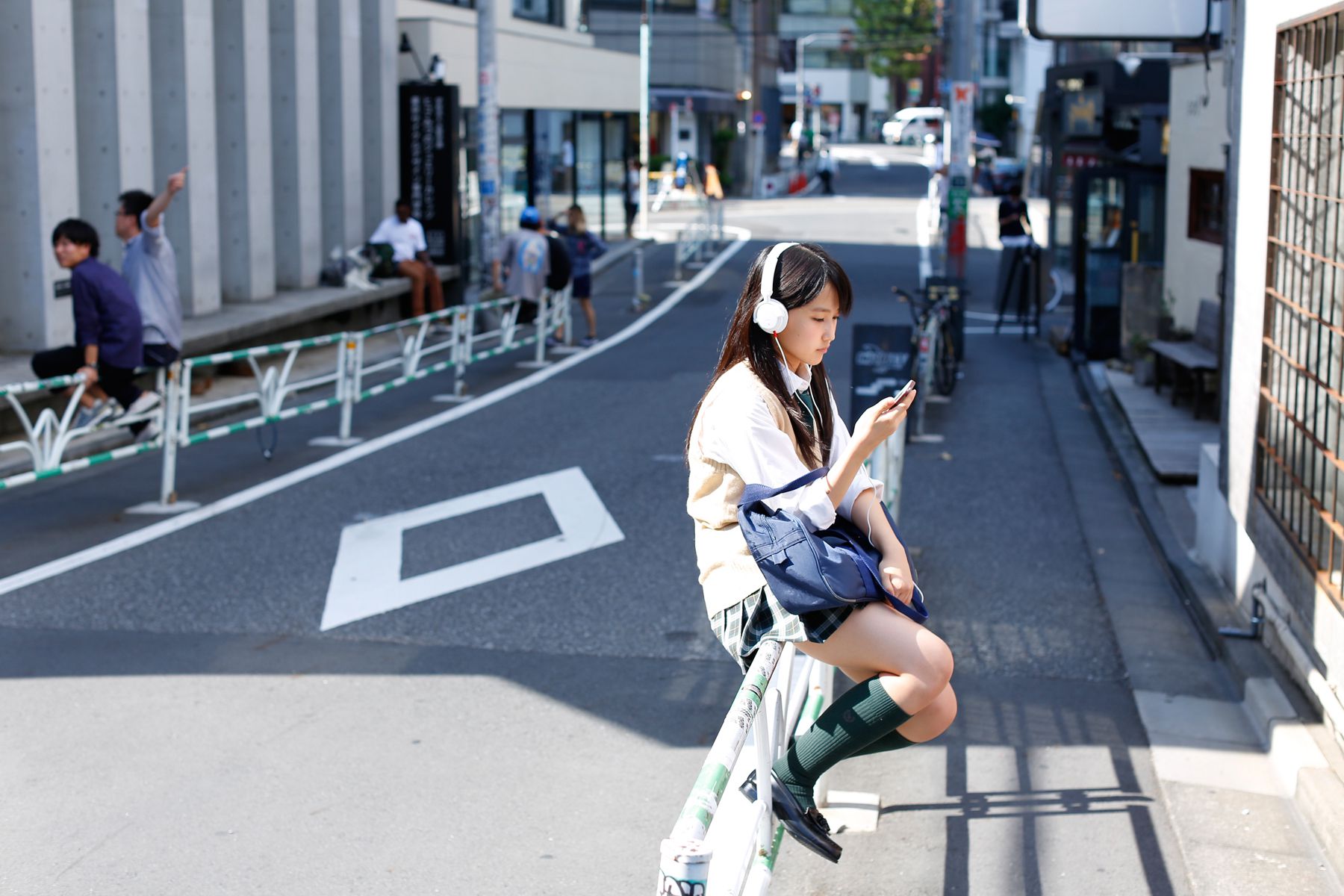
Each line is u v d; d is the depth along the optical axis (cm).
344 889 422
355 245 1931
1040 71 7125
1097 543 865
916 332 1336
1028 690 609
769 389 301
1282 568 576
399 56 2114
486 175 2053
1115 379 1474
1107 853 451
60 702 571
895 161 8275
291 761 517
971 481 1043
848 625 306
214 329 1446
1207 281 1426
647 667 627
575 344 1795
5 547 811
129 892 417
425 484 991
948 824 473
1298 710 541
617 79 3256
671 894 210
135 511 902
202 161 1543
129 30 1386
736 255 3086
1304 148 561
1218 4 915
